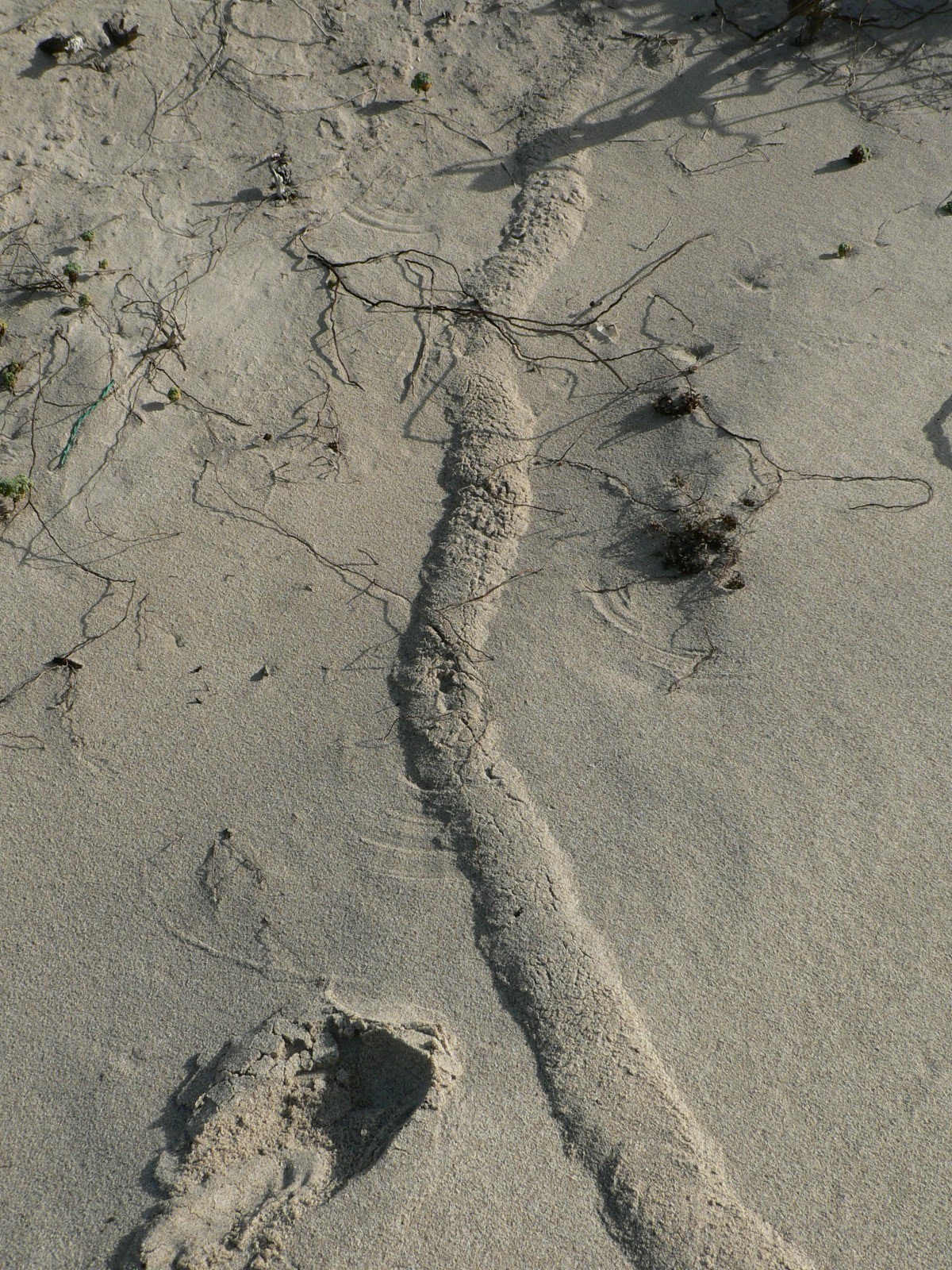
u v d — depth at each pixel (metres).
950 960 1.23
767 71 1.71
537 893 1.25
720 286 1.55
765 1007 1.21
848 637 1.35
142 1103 1.19
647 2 1.73
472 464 1.43
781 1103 1.18
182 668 1.34
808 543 1.39
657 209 1.61
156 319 1.49
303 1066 1.20
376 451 1.45
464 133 1.65
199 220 1.55
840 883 1.25
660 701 1.33
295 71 1.64
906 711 1.32
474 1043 1.20
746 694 1.33
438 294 1.54
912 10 1.74
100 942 1.24
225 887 1.26
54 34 1.59
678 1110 1.18
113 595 1.37
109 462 1.43
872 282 1.54
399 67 1.67
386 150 1.62
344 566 1.39
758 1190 1.16
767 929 1.24
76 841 1.27
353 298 1.53
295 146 1.61
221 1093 1.18
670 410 1.46
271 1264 1.14
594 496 1.43
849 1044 1.20
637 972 1.23
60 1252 1.15
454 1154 1.17
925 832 1.27
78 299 1.49
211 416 1.46
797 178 1.63
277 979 1.23
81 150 1.56
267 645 1.35
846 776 1.29
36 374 1.46
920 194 1.61
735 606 1.37
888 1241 1.15
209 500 1.42
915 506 1.41
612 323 1.52
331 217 1.58
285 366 1.49
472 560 1.39
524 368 1.50
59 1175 1.17
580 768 1.30
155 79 1.60
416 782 1.30
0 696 1.33
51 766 1.30
